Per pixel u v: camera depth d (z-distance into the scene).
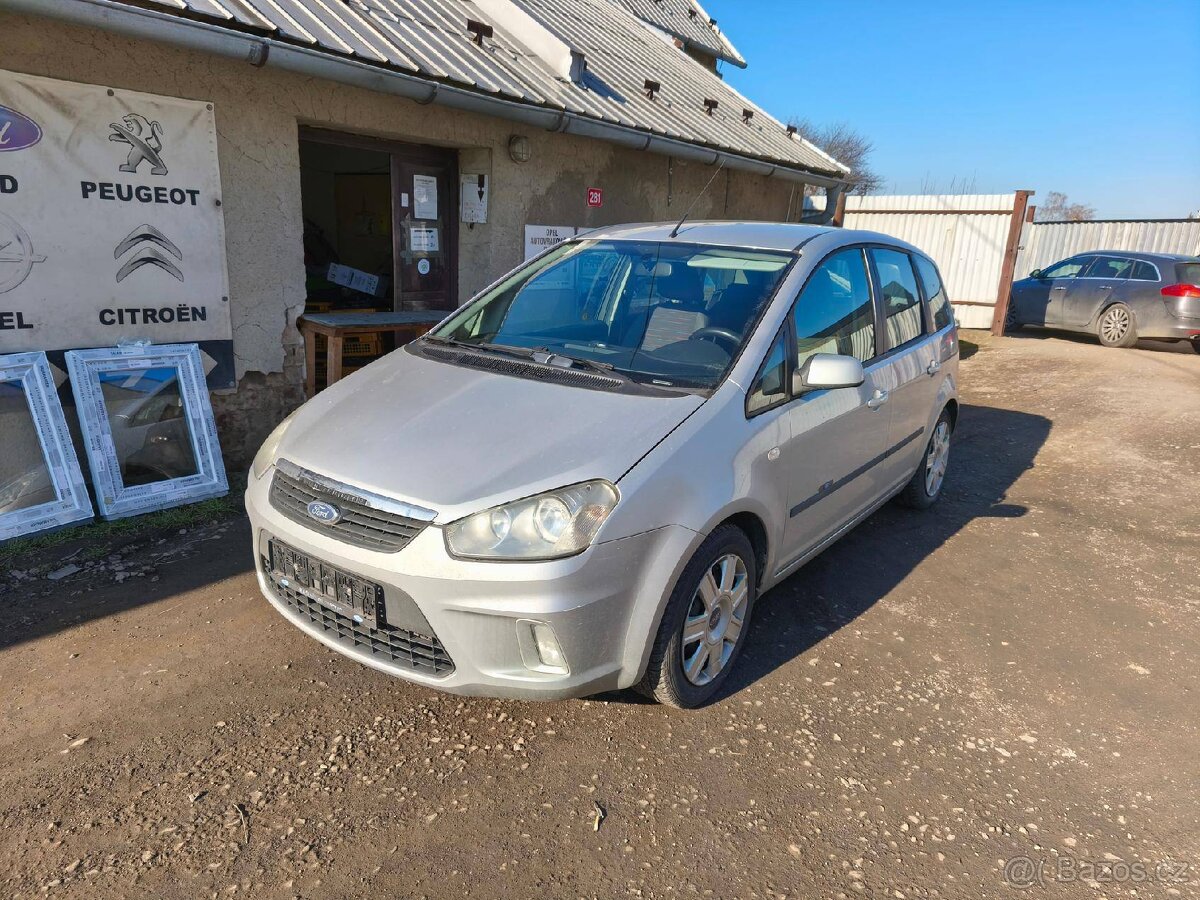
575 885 2.21
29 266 4.26
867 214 15.36
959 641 3.62
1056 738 2.96
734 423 2.90
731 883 2.24
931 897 2.24
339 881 2.19
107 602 3.56
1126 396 8.70
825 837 2.43
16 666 3.06
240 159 5.04
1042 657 3.52
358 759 2.66
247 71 4.95
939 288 5.20
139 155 4.57
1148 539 4.88
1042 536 4.89
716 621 3.00
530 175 7.14
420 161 6.68
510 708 2.96
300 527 2.69
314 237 8.78
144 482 4.61
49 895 2.11
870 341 4.01
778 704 3.07
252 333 5.34
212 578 3.82
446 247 7.10
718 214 10.09
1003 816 2.56
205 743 2.69
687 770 2.68
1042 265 17.00
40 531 4.09
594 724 2.89
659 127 7.79
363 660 2.65
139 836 2.31
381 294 8.07
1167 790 2.71
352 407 3.08
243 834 2.33
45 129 4.20
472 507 2.42
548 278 3.89
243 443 5.44
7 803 2.40
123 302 4.65
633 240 3.90
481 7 8.28
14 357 4.11
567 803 2.51
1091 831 2.51
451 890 2.18
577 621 2.42
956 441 7.05
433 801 2.49
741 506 2.86
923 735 2.94
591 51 9.52
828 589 4.05
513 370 3.18
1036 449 6.82
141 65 4.49
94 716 2.80
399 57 5.46
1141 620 3.89
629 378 3.05
